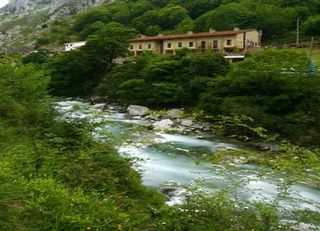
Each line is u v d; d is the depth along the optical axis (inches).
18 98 534.9
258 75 1379.2
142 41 2999.5
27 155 309.0
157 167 757.9
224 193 266.2
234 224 228.5
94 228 215.5
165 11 4495.6
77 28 5502.0
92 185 314.7
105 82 2262.6
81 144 356.2
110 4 6314.0
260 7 3666.3
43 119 413.1
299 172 235.0
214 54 1881.2
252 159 288.0
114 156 371.2
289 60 1555.1
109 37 2480.3
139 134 437.7
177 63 1913.1
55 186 251.8
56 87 2409.0
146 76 1979.6
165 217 241.3
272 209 227.8
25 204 212.8
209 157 312.3
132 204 313.3
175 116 1534.2
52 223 207.6
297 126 1187.3
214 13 3654.0
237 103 1344.7
